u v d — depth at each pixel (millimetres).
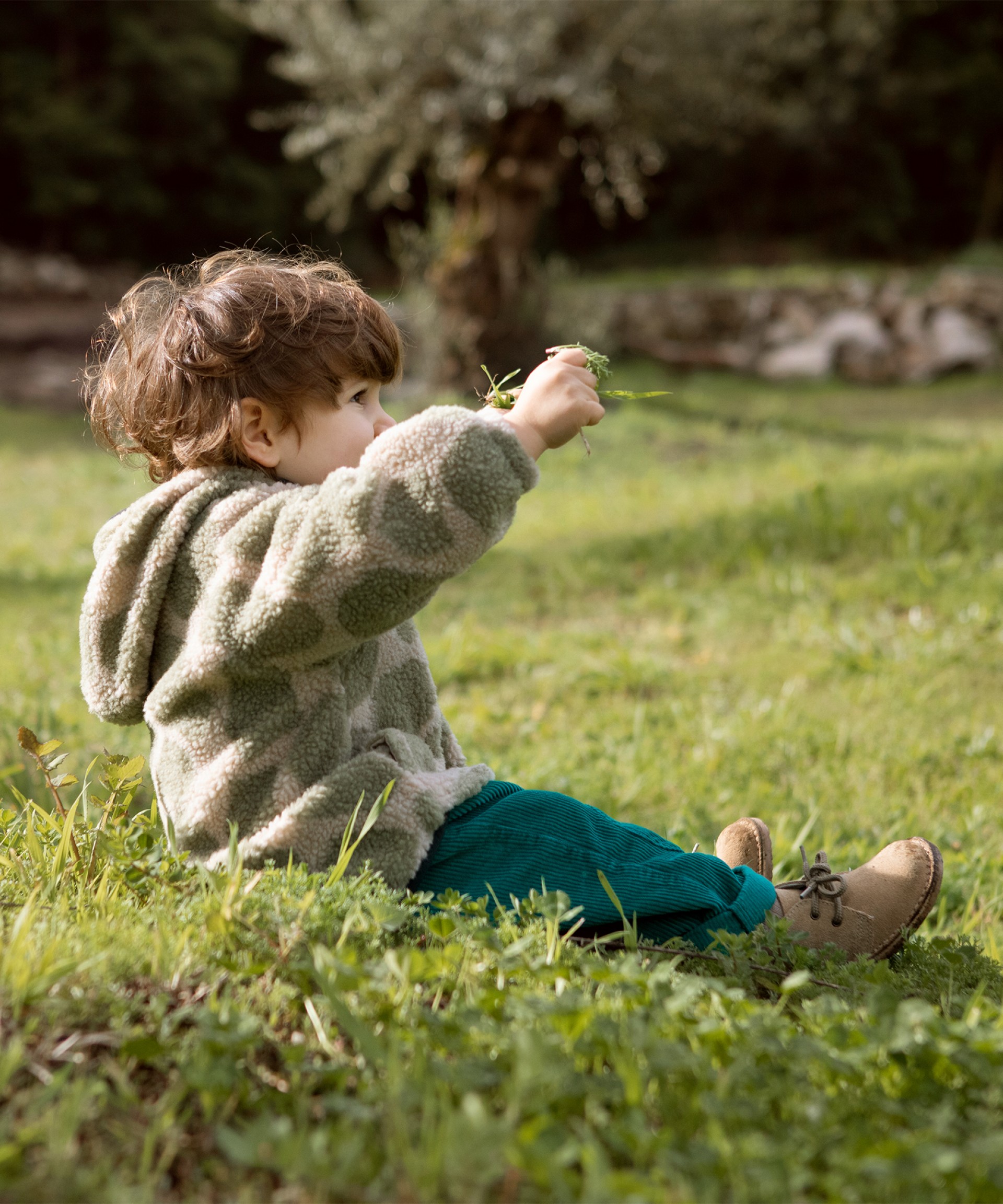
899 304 16828
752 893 1774
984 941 2273
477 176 11195
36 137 22562
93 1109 1184
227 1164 1145
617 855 1717
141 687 1730
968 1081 1282
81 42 24078
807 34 13836
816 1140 1140
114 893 1604
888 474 6754
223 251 2029
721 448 10156
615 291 18203
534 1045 1162
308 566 1521
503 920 1560
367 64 11305
